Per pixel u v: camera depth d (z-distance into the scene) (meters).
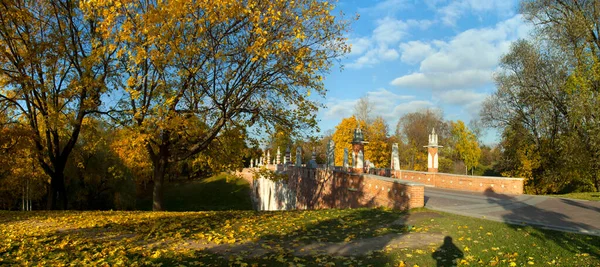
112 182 35.25
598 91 23.36
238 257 7.42
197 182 68.50
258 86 14.31
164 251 8.11
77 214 15.73
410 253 7.45
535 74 29.81
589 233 8.14
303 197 28.19
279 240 9.15
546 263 6.50
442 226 9.69
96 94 16.86
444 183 24.06
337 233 9.70
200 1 12.13
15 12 15.25
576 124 24.53
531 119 32.56
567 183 29.78
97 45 15.07
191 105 14.42
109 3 12.38
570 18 25.08
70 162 29.91
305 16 13.12
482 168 61.25
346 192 19.61
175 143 16.77
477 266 6.51
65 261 7.58
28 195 31.44
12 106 17.98
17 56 16.84
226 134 15.75
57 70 16.77
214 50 13.32
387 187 15.08
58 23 17.23
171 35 12.06
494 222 9.84
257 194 53.78
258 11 12.47
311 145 16.70
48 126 16.78
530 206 13.56
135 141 13.78
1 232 11.02
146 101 15.34
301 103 15.12
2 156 19.28
